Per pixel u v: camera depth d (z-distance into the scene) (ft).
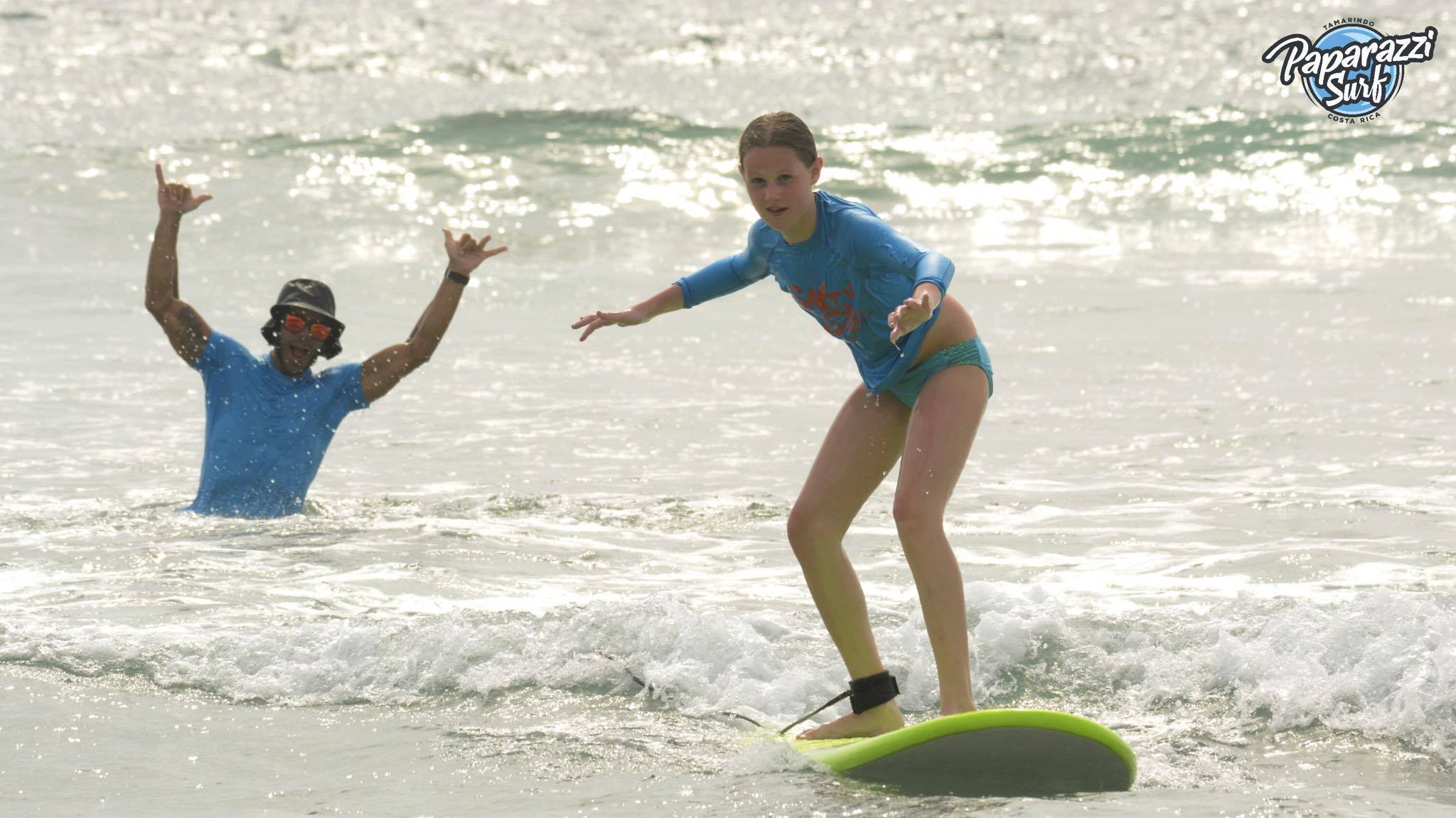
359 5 527.40
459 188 254.06
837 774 43.37
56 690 52.85
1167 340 143.74
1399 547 73.92
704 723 49.60
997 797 41.01
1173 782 43.06
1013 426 110.01
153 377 129.80
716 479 95.45
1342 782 43.09
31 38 411.95
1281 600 61.82
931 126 307.17
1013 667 54.13
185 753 46.70
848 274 48.44
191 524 82.58
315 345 89.30
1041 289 176.35
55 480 94.53
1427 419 109.09
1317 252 201.57
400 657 55.21
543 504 88.33
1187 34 447.83
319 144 279.90
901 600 64.49
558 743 47.32
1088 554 74.54
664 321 161.38
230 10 498.28
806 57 410.72
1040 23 484.74
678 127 296.92
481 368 136.05
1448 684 48.21
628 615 57.26
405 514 86.53
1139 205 241.96
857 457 49.47
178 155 269.03
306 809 41.68
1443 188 244.22
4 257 194.39
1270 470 94.68
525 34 456.04
